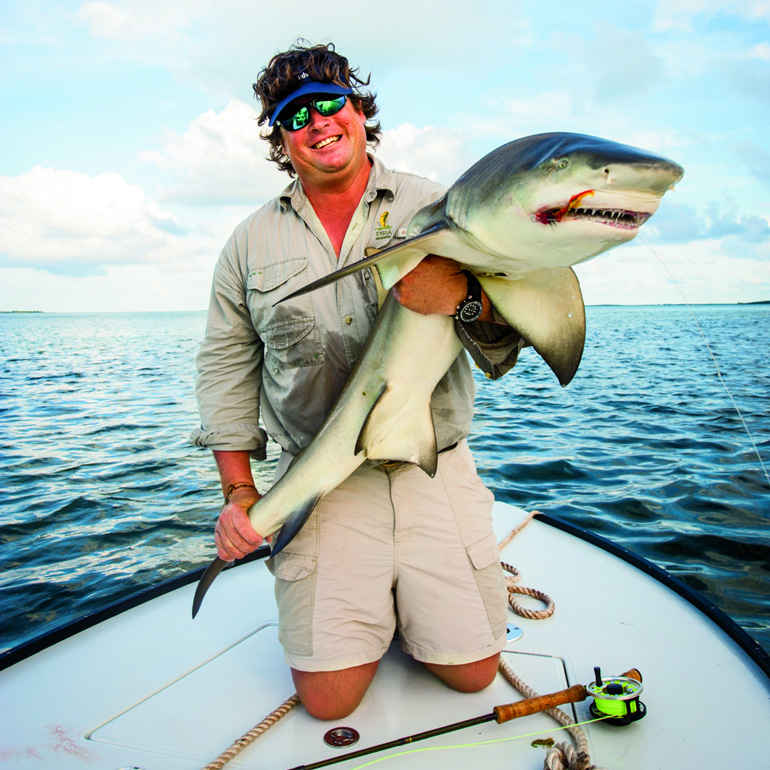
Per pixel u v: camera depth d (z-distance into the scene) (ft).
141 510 19.21
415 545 7.26
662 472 20.79
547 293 5.86
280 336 7.77
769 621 11.39
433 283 5.87
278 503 7.27
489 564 7.31
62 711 7.04
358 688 6.83
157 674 7.72
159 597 9.70
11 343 137.39
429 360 6.58
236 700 7.18
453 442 7.67
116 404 43.04
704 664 7.33
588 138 4.55
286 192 7.87
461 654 6.96
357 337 7.59
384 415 6.87
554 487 19.43
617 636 7.97
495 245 5.01
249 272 7.98
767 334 117.70
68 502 20.13
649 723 6.37
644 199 4.33
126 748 6.43
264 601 9.48
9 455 27.22
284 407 8.02
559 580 9.52
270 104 7.43
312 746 6.36
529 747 6.14
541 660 7.57
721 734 6.17
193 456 26.17
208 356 8.46
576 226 4.50
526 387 45.57
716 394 40.14
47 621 12.84
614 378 50.83
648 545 14.82
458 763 5.97
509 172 4.70
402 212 7.52
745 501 17.69
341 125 7.23
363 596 7.09
